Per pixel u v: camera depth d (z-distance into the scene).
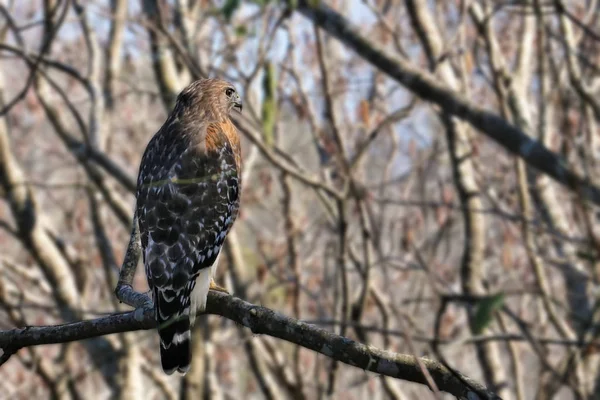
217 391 14.09
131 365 14.43
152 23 12.86
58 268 14.12
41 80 13.64
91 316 14.30
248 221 15.37
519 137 11.31
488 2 13.55
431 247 15.68
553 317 13.25
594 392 13.21
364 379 14.82
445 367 5.93
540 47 13.27
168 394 15.16
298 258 14.23
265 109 10.20
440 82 11.73
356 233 15.48
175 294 7.12
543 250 14.27
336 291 13.70
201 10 13.79
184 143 8.32
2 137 13.92
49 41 11.71
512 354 13.86
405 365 6.02
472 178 13.79
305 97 13.45
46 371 14.59
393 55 11.91
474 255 13.72
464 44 13.24
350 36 11.95
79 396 14.77
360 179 14.34
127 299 7.35
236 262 13.69
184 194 7.90
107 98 14.62
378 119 14.80
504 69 14.17
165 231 7.66
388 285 7.82
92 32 13.72
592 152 13.06
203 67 13.21
